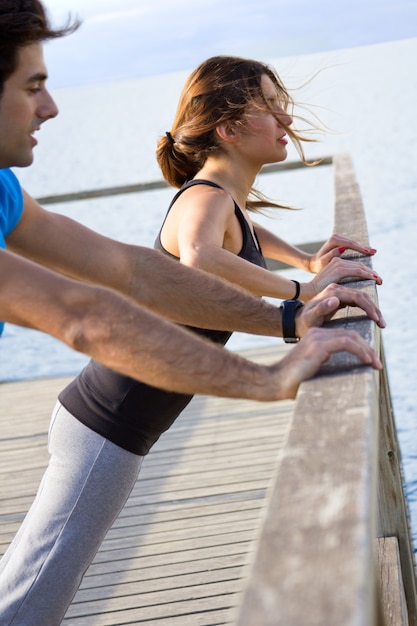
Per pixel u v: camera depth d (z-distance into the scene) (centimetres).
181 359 150
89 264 206
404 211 2114
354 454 114
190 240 247
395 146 3712
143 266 209
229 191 271
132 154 5359
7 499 436
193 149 272
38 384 679
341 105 5966
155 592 320
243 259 246
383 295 1298
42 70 167
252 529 366
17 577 212
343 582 86
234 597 308
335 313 204
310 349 152
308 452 118
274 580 88
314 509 101
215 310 207
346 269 239
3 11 158
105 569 344
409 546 312
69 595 215
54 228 206
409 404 798
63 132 8894
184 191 265
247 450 469
